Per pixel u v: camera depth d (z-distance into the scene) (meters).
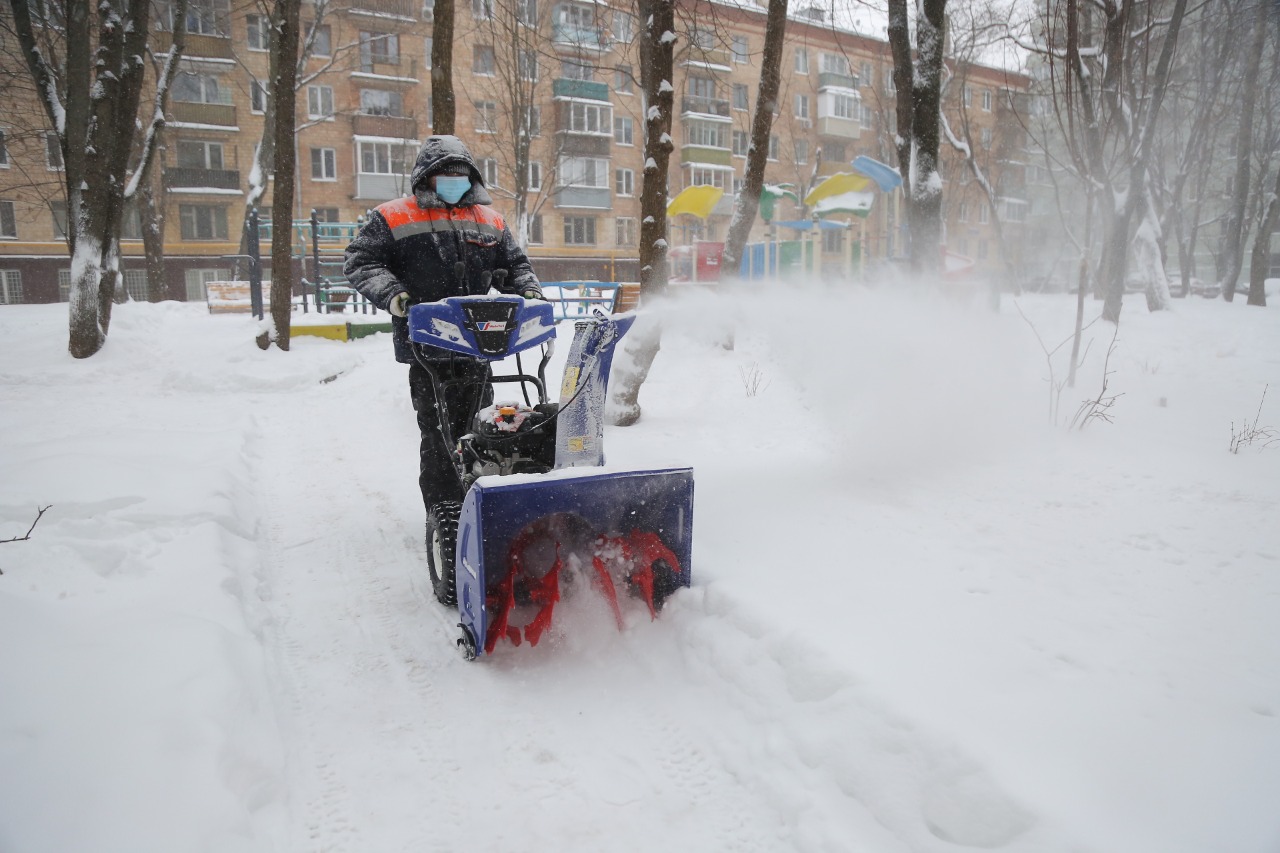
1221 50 18.17
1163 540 3.91
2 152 30.28
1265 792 2.04
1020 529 4.18
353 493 5.94
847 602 3.26
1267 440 5.82
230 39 31.72
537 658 3.40
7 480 4.75
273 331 12.02
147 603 3.43
